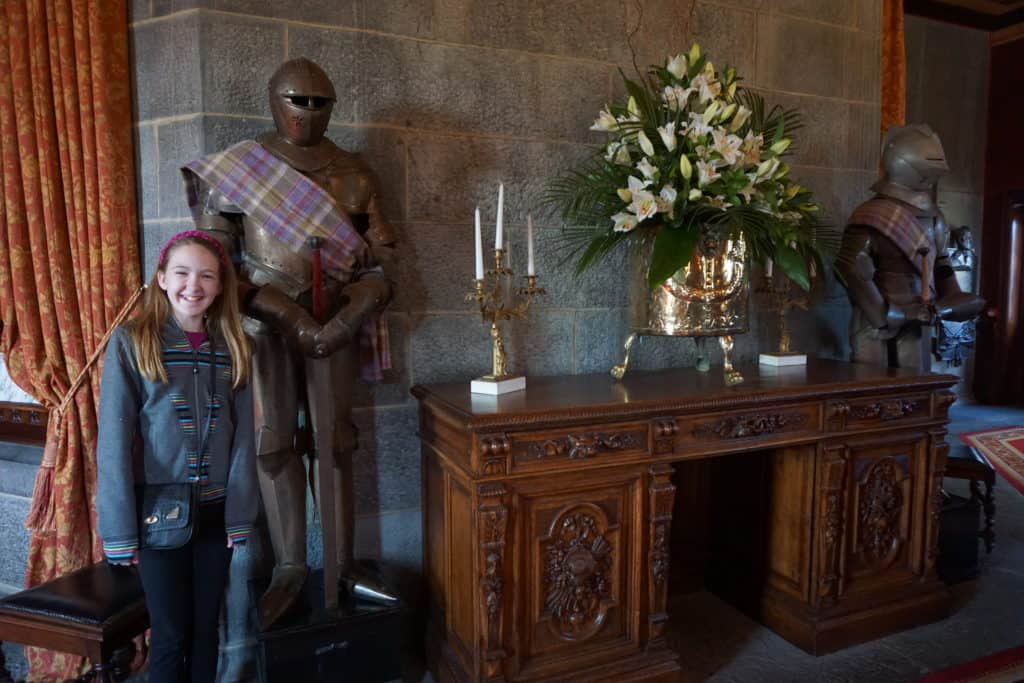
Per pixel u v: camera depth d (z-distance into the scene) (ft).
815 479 7.29
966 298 8.74
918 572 7.93
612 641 6.40
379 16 7.04
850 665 7.07
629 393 6.64
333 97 5.92
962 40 20.43
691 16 8.54
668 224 6.93
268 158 5.87
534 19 7.72
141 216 6.97
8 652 7.30
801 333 9.61
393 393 7.40
